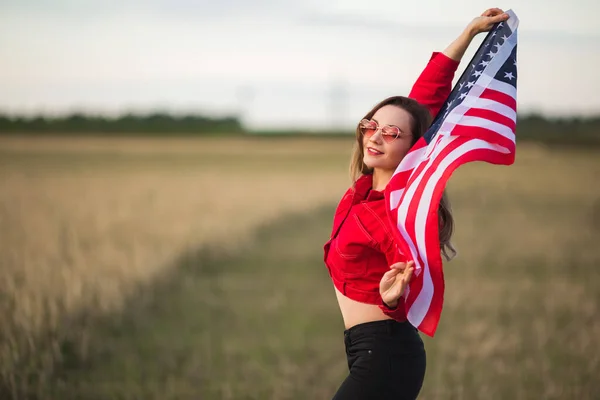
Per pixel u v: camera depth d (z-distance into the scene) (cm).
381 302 368
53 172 3778
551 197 2933
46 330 731
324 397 627
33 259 1064
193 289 1015
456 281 1130
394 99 388
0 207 1875
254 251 1395
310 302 975
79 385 636
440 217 384
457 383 645
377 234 364
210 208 2061
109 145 8200
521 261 1337
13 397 586
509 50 387
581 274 1205
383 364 363
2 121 10275
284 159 6144
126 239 1402
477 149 366
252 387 646
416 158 370
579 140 9231
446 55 412
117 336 784
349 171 406
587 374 669
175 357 716
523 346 759
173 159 5738
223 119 11544
